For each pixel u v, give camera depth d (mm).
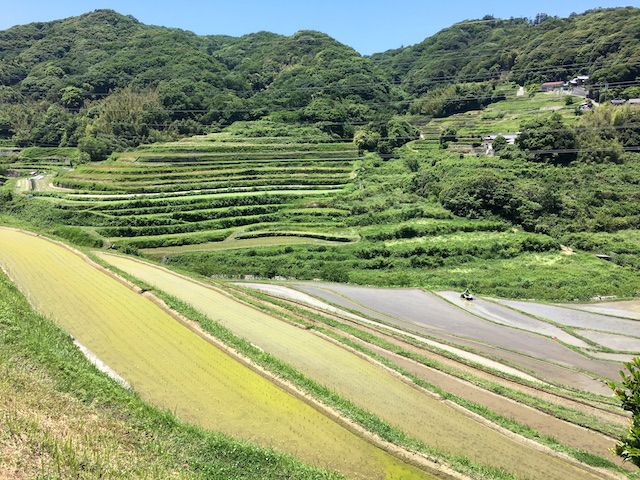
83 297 29953
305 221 80688
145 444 14852
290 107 136875
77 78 156125
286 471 15484
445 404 24109
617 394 14367
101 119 124625
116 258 48844
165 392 20094
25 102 149000
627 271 64062
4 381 15188
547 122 97750
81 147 112625
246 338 29438
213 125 127812
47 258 38062
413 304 51750
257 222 79625
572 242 73688
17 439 12758
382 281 61000
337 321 38562
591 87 121000
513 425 22703
